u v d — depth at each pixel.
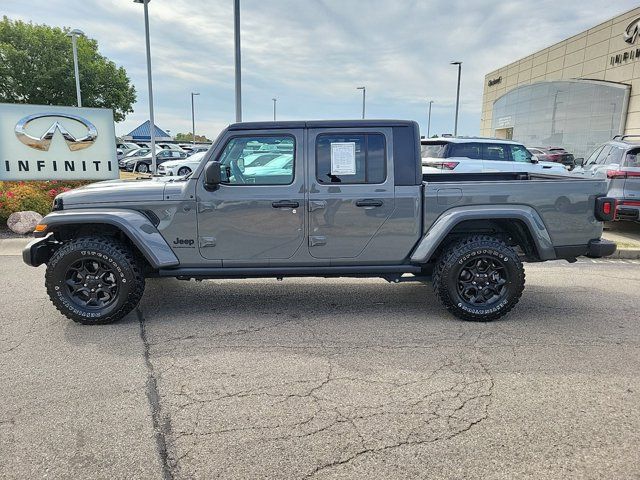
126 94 37.91
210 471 2.45
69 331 4.34
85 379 3.42
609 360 3.77
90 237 4.46
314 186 4.48
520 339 4.20
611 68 28.27
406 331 4.38
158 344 4.06
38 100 33.66
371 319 4.70
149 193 4.46
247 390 3.27
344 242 4.57
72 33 23.30
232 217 4.47
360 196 4.48
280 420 2.91
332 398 3.17
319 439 2.71
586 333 4.35
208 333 4.32
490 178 5.73
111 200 4.45
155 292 5.58
